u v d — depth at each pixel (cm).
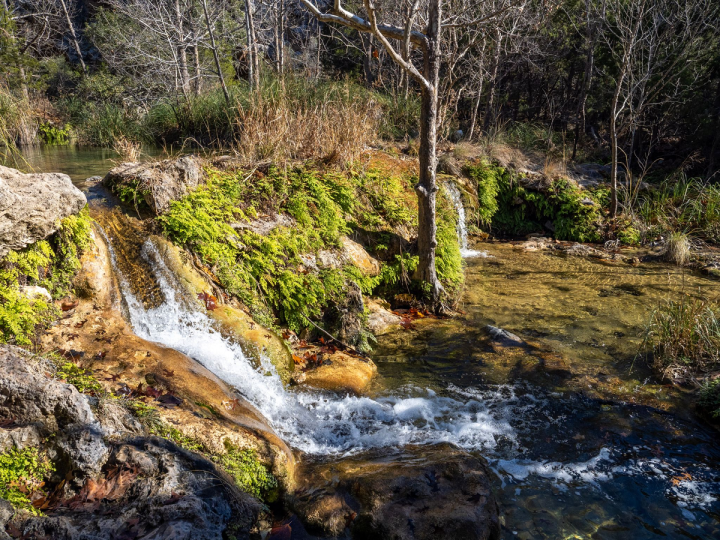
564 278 870
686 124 1302
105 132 1457
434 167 666
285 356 522
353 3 1669
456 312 723
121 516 276
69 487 294
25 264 418
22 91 1744
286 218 666
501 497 378
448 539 320
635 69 1216
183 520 277
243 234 607
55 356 383
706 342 576
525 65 1647
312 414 466
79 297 459
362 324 630
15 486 284
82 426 313
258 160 759
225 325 505
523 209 1172
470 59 1461
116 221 546
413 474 368
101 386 367
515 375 554
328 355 568
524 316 711
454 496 354
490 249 1048
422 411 486
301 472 384
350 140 859
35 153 1139
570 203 1120
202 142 1325
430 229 687
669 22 1101
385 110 1322
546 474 404
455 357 594
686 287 823
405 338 641
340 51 1981
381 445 433
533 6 1363
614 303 757
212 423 372
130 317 468
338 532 331
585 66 1483
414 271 728
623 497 381
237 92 1362
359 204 769
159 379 396
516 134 1419
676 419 479
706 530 351
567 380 542
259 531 323
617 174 1289
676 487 392
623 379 546
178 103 1465
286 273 599
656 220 1113
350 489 360
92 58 2331
